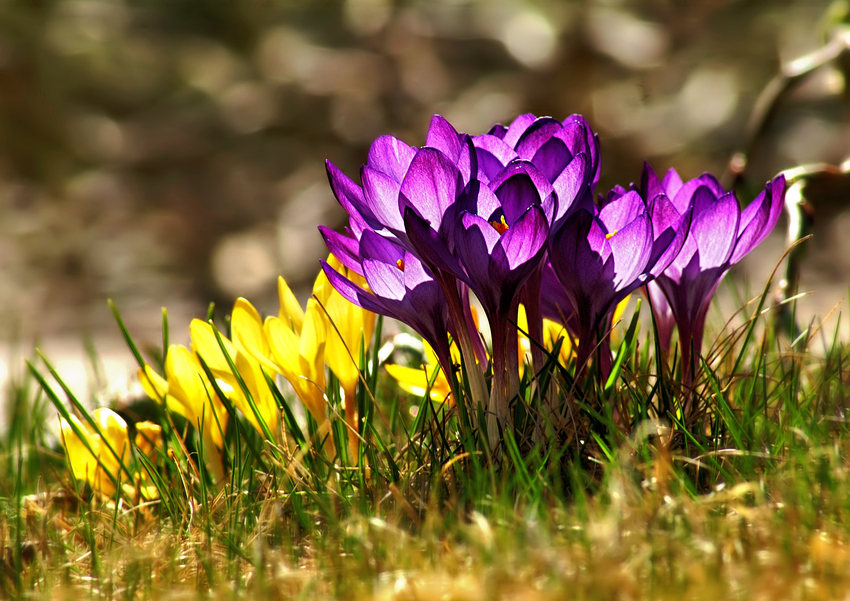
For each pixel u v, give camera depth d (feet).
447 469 5.67
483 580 5.43
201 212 15.71
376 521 5.54
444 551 5.53
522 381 5.68
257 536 5.61
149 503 5.73
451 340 5.83
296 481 5.68
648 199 5.77
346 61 15.61
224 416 5.81
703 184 5.74
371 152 5.65
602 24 14.56
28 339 12.09
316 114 15.62
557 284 5.75
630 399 5.79
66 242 15.24
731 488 5.61
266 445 5.79
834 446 5.66
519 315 5.85
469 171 5.58
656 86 15.30
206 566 5.54
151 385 5.86
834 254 13.51
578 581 5.42
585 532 5.48
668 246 5.58
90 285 14.34
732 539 5.50
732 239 5.66
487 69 15.29
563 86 14.55
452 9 15.47
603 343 5.74
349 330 5.77
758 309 5.80
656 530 5.49
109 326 12.80
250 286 14.38
